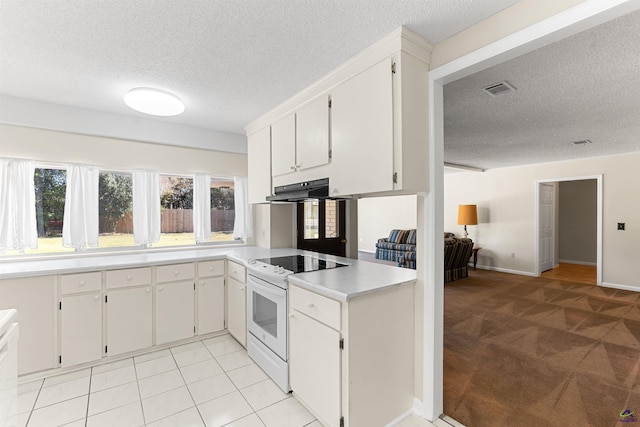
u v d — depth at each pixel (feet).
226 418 6.13
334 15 5.02
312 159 7.64
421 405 6.22
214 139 11.89
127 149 10.34
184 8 4.83
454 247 17.85
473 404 6.56
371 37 5.65
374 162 5.88
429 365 6.06
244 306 9.01
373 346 5.65
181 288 9.43
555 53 6.20
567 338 9.96
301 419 6.11
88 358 8.05
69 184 9.30
